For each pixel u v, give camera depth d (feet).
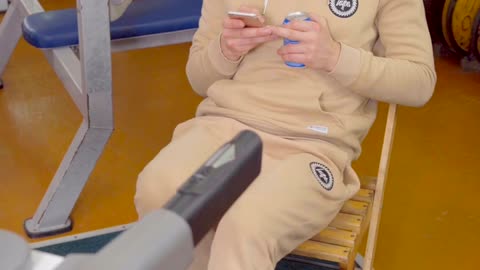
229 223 4.81
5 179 8.94
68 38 7.64
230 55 5.82
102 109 7.41
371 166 9.55
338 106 5.73
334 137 5.65
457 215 8.66
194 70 6.18
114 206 8.50
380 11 5.78
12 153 9.51
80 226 8.13
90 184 8.84
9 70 11.78
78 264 1.77
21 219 8.23
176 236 1.82
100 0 6.75
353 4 5.64
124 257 1.73
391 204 8.82
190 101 11.05
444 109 11.16
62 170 7.79
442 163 9.71
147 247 1.77
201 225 1.92
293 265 7.47
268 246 4.85
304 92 5.63
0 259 2.36
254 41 5.57
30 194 8.68
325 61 5.46
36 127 10.16
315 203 5.20
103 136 7.63
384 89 5.60
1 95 11.02
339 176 5.57
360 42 5.70
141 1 8.62
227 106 5.82
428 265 7.80
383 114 10.91
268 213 4.88
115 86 11.38
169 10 8.34
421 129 10.55
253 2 5.82
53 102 10.85
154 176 5.39
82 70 7.12
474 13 12.14
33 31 7.67
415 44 5.69
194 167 5.41
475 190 9.15
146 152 9.62
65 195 7.87
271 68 5.79
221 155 2.08
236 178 2.05
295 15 5.48
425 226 8.43
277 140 5.57
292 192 5.06
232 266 4.73
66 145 9.75
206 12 6.26
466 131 10.55
